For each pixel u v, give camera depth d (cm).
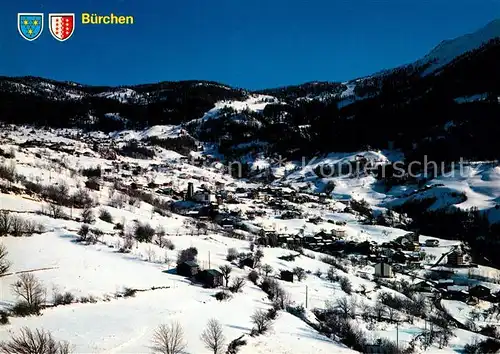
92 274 6175
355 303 7538
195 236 10481
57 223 8169
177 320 5150
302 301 7344
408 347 5944
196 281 7088
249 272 8275
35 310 4641
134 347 4181
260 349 4847
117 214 10531
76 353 3831
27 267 5956
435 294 9650
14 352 3453
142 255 7731
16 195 9231
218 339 4631
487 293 9794
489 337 6994
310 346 5306
